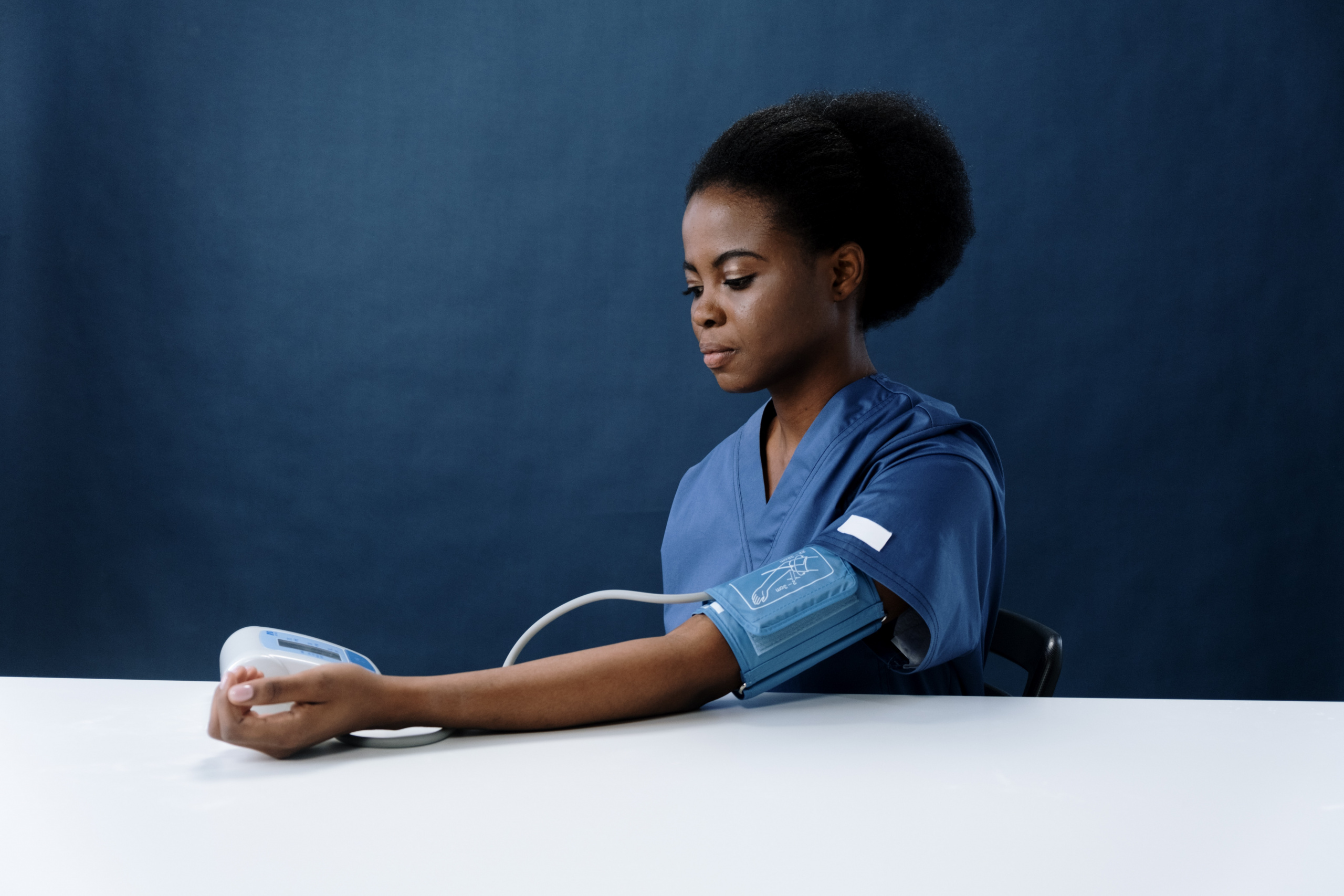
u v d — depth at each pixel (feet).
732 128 2.50
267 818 1.21
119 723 1.65
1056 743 1.55
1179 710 1.78
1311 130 6.52
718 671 1.78
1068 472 6.70
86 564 7.03
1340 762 1.46
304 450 7.04
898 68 6.77
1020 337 6.72
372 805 1.26
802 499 2.46
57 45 6.91
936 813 1.24
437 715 1.55
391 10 6.96
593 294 6.95
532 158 6.96
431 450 7.02
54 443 7.00
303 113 6.98
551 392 6.98
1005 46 6.69
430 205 6.98
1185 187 6.60
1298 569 6.57
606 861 1.09
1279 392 6.57
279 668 1.52
